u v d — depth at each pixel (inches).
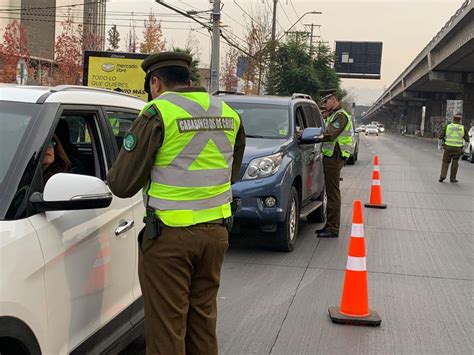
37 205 110.6
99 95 150.7
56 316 112.3
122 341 142.8
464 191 613.0
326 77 1446.9
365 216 433.4
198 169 123.4
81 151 161.6
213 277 129.6
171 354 124.2
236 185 278.8
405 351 181.3
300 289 243.0
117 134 156.6
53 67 1446.9
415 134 4133.9
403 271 277.6
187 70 131.4
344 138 337.4
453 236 365.7
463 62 1924.2
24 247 103.7
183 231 122.0
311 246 322.7
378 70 2765.7
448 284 257.3
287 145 306.0
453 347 185.6
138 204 153.6
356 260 206.7
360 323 202.7
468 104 2222.0
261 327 199.2
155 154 121.8
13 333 97.9
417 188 629.9
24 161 113.9
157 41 1510.8
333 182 341.4
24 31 1364.4
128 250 146.6
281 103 343.0
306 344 185.0
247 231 354.0
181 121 121.3
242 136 141.1
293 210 308.8
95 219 129.4
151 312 125.3
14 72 1188.5
